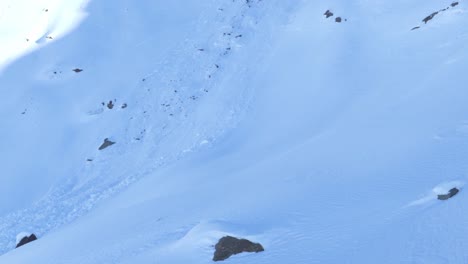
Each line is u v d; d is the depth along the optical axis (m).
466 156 14.97
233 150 33.66
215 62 46.06
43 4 58.53
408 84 29.78
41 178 37.56
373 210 12.63
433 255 8.47
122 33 53.31
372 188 14.99
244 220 14.41
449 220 9.82
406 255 8.80
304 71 40.41
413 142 18.88
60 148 40.16
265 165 24.50
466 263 7.79
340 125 27.69
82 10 56.78
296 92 38.28
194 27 51.94
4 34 54.50
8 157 39.69
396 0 44.38
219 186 22.97
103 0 58.12
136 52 50.00
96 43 52.00
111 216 24.08
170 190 27.05
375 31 41.34
